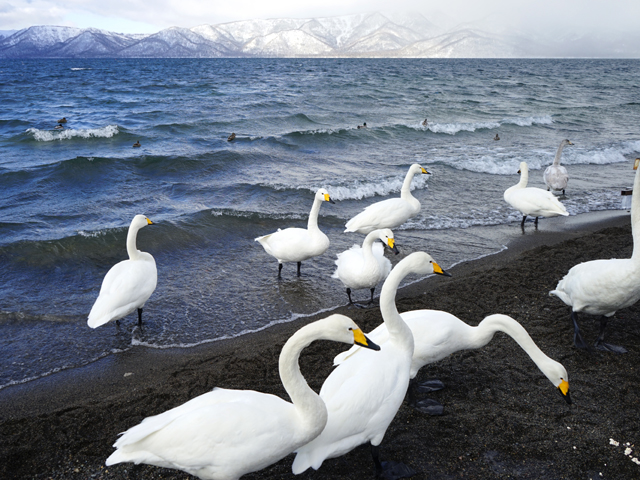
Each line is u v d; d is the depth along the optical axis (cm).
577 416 532
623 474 456
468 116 3309
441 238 1180
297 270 1005
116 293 719
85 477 466
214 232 1178
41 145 2136
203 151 2009
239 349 712
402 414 546
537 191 1234
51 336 752
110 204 1364
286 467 474
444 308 792
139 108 3353
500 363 640
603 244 1080
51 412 562
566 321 743
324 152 2111
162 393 588
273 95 4184
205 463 383
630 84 6894
